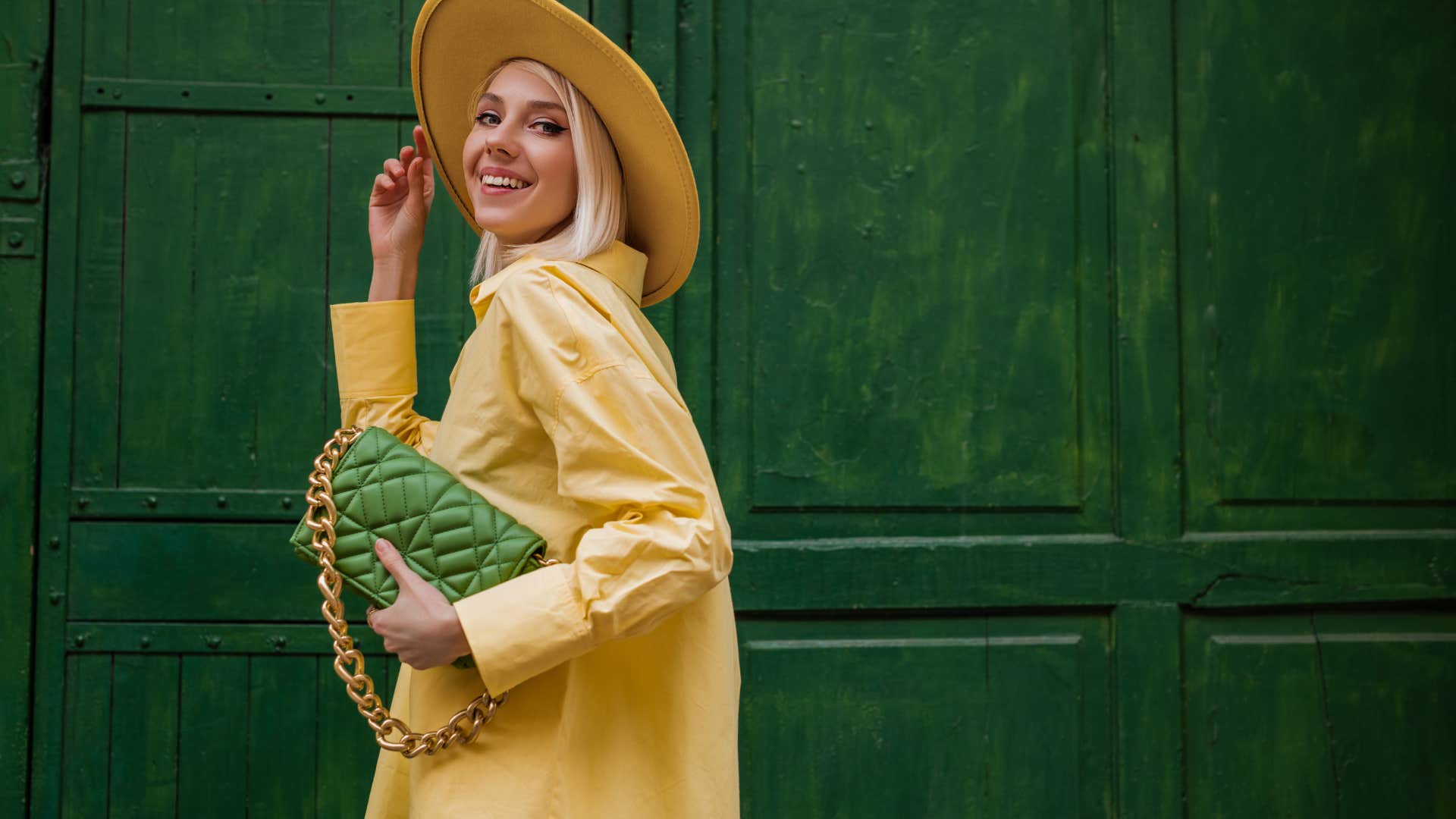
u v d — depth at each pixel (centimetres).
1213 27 254
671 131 145
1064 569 243
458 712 133
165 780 226
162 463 229
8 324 227
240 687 228
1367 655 248
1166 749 242
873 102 247
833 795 236
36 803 222
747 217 244
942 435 244
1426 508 253
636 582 122
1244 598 246
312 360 233
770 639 239
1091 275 249
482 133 148
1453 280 255
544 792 130
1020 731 241
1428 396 253
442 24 155
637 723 137
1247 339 251
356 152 237
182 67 235
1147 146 251
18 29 231
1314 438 251
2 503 225
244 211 234
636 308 151
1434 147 256
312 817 228
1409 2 257
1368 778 246
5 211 229
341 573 131
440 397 234
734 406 241
